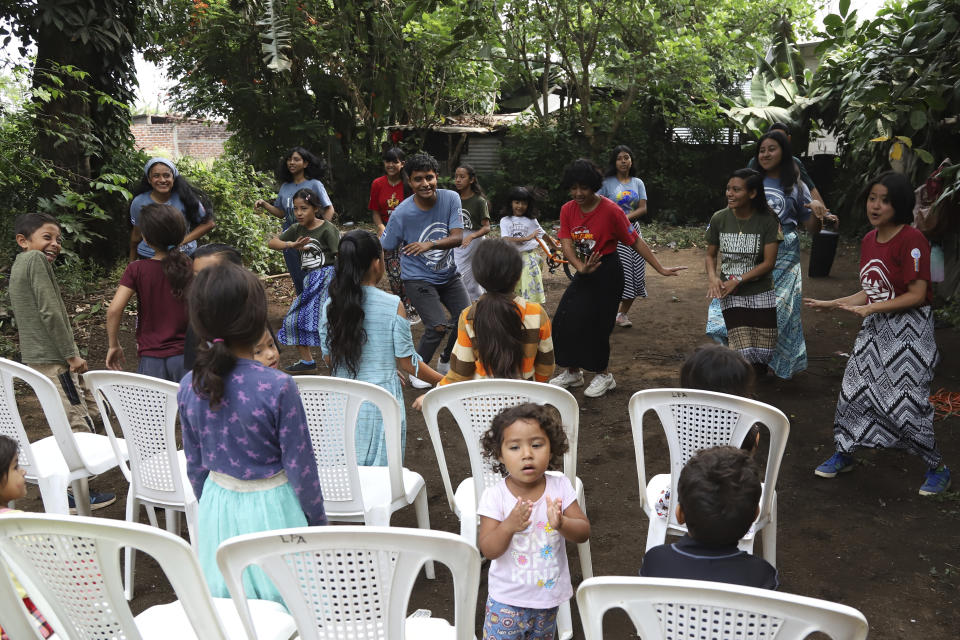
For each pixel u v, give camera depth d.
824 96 10.30
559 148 15.23
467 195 6.57
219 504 2.18
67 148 8.62
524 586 2.17
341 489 2.85
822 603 1.40
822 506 3.72
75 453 3.12
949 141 6.95
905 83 5.00
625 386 5.55
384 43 14.31
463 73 15.56
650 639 1.57
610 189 7.02
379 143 16.12
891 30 6.52
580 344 5.18
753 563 1.79
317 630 1.79
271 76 14.56
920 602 2.93
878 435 3.79
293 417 2.11
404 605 1.75
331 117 15.34
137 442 2.92
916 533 3.44
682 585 1.48
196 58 14.48
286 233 5.69
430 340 5.36
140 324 3.75
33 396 5.55
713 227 4.93
